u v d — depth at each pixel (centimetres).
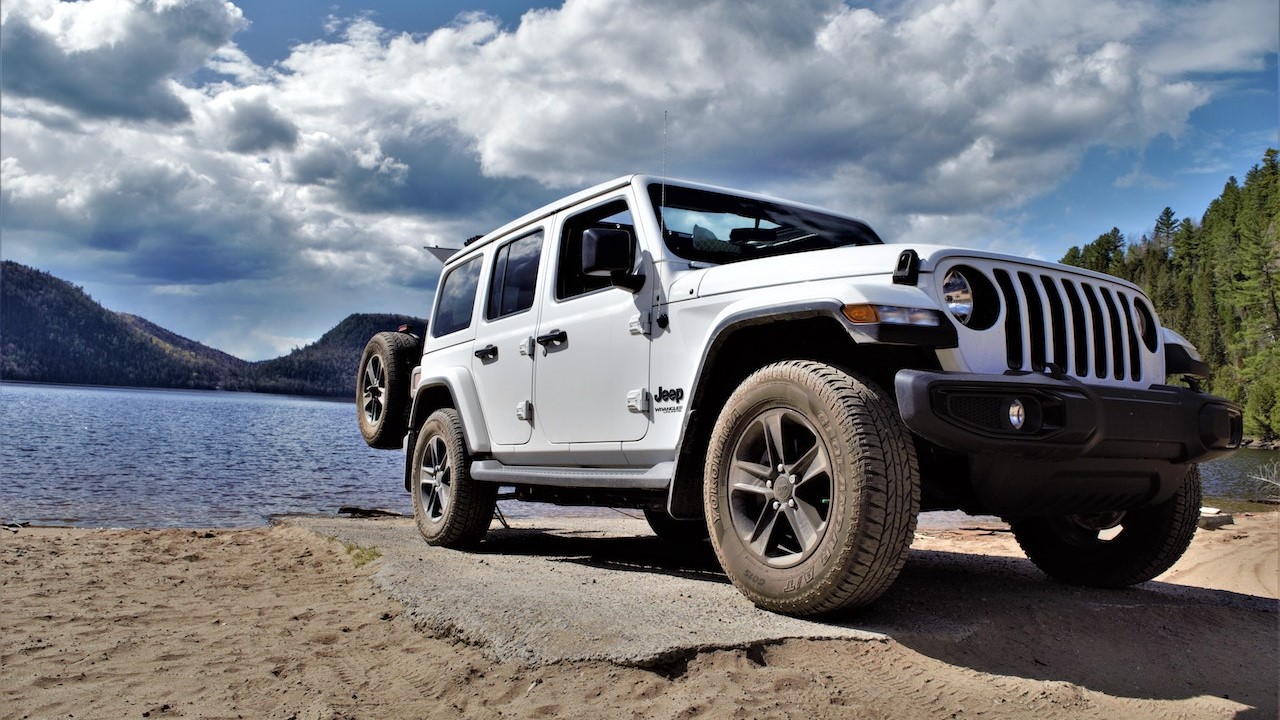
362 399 735
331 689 286
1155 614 366
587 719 244
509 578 423
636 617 318
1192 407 335
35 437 3888
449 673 290
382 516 1014
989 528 998
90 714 263
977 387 286
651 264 400
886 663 279
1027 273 332
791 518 317
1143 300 374
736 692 253
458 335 584
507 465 517
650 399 391
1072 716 250
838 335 351
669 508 369
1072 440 294
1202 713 256
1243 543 708
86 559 567
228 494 1529
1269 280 10762
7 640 349
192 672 305
